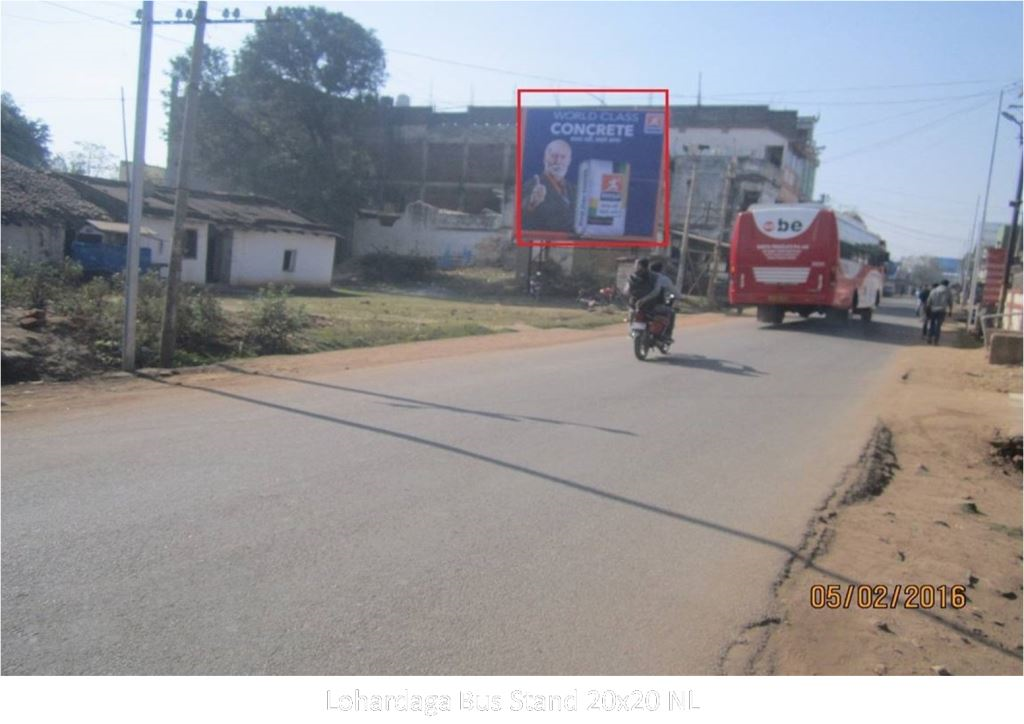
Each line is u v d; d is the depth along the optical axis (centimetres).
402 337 1734
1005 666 417
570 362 1415
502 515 563
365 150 4812
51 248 2652
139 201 1124
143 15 1117
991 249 3328
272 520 523
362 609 409
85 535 482
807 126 6188
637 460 739
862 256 2775
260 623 388
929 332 2352
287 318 1520
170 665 350
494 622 406
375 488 604
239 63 4456
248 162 4391
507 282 4131
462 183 5309
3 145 3562
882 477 774
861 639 427
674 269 4069
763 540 552
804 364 1587
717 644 402
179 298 1385
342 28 4512
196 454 673
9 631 370
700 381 1260
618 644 394
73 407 855
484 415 896
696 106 5488
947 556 567
